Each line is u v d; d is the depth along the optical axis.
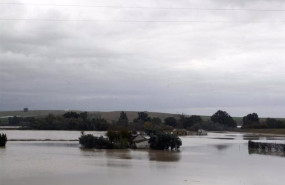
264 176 63.22
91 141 130.12
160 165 77.12
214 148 135.75
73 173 62.28
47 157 89.94
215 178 60.16
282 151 121.31
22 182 53.34
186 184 54.12
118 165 75.31
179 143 132.38
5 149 115.81
